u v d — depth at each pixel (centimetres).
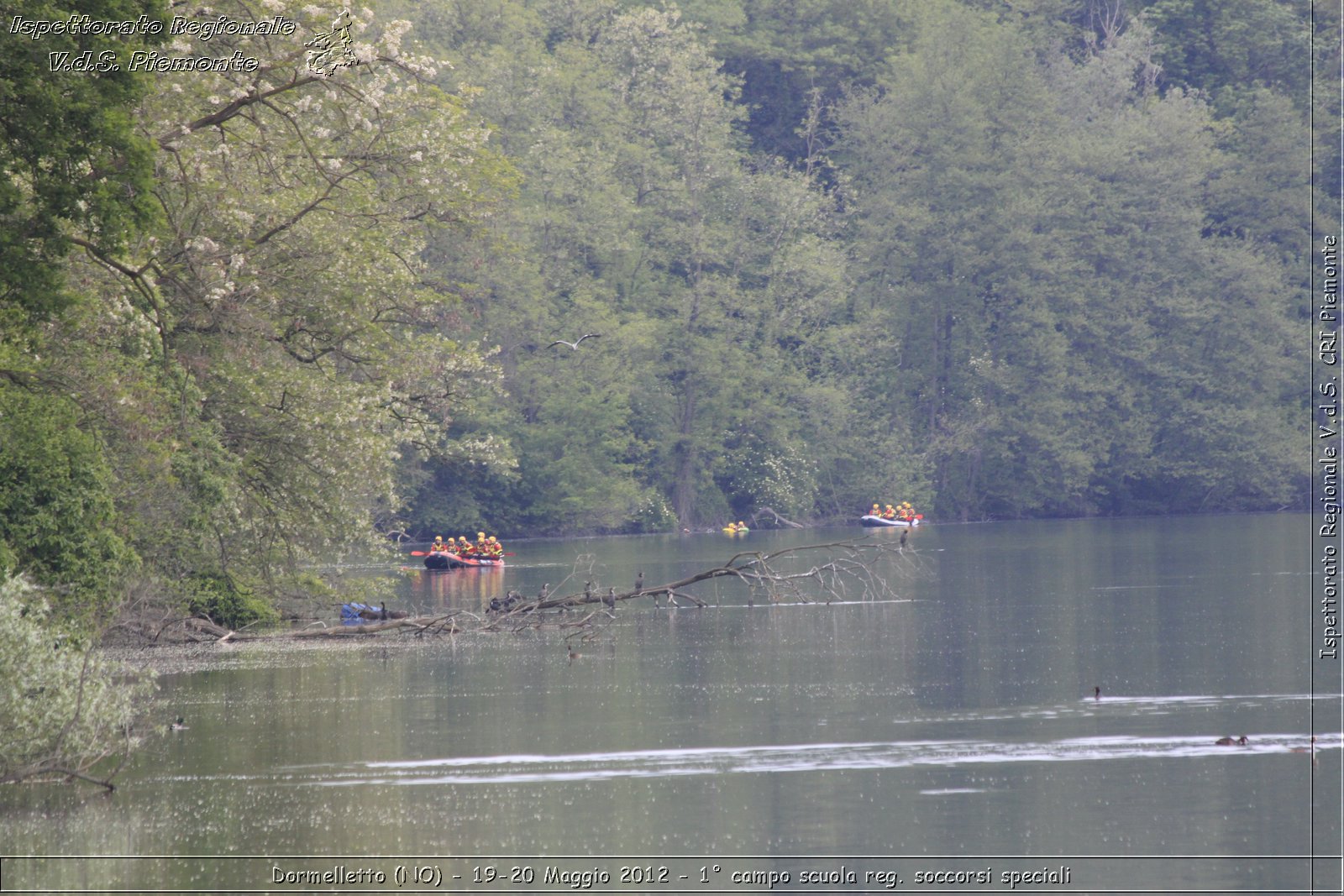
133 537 10938
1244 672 9994
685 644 12031
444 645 12244
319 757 7462
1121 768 7169
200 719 8562
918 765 7256
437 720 8456
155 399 10750
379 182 12088
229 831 6116
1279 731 7988
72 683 7050
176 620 12194
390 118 11619
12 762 6894
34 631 6969
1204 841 6019
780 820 6294
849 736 7931
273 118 11519
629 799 6625
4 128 7856
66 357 9819
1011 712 8594
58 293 8344
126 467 10481
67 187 7862
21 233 7969
